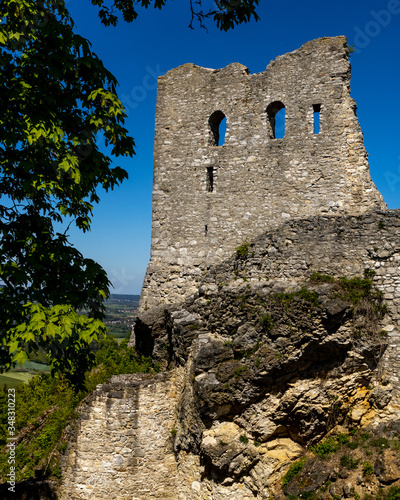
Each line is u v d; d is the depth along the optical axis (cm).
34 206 970
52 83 874
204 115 1895
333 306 1276
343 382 1302
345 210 1641
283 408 1333
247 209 1770
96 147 902
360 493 1110
